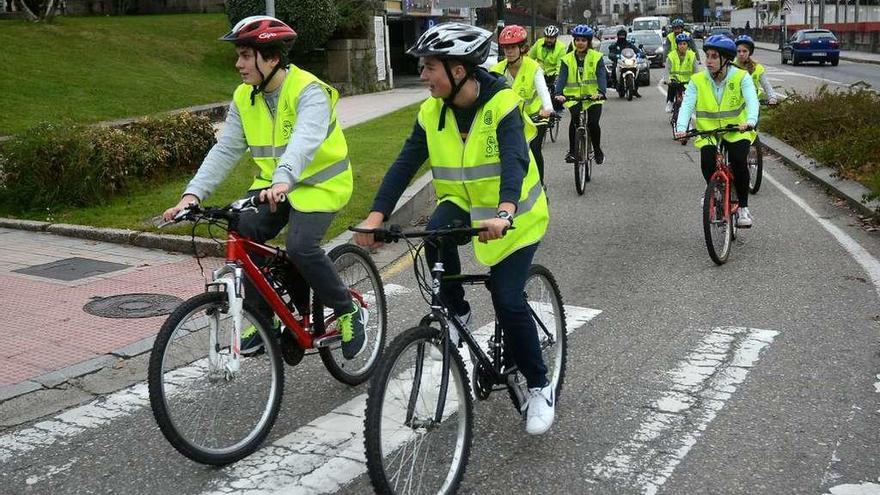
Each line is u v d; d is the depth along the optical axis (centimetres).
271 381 442
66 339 607
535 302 460
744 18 8038
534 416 419
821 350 557
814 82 2886
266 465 421
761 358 545
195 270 783
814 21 6919
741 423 454
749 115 798
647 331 603
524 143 400
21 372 546
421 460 383
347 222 903
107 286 734
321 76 2745
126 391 520
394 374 354
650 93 2772
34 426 472
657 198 1102
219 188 1094
